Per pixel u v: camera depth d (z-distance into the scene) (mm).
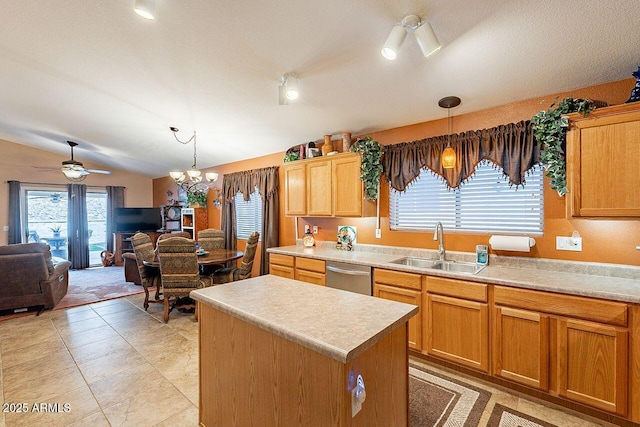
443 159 2629
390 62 2273
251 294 1784
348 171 3445
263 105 3229
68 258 6980
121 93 3311
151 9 1653
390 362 1393
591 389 1859
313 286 1978
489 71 2250
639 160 1864
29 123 4766
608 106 2076
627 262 2189
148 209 7570
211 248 5137
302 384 1246
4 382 2365
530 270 2482
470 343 2320
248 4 1862
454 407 2045
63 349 2918
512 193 2719
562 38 1862
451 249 3014
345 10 1826
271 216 4730
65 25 2242
